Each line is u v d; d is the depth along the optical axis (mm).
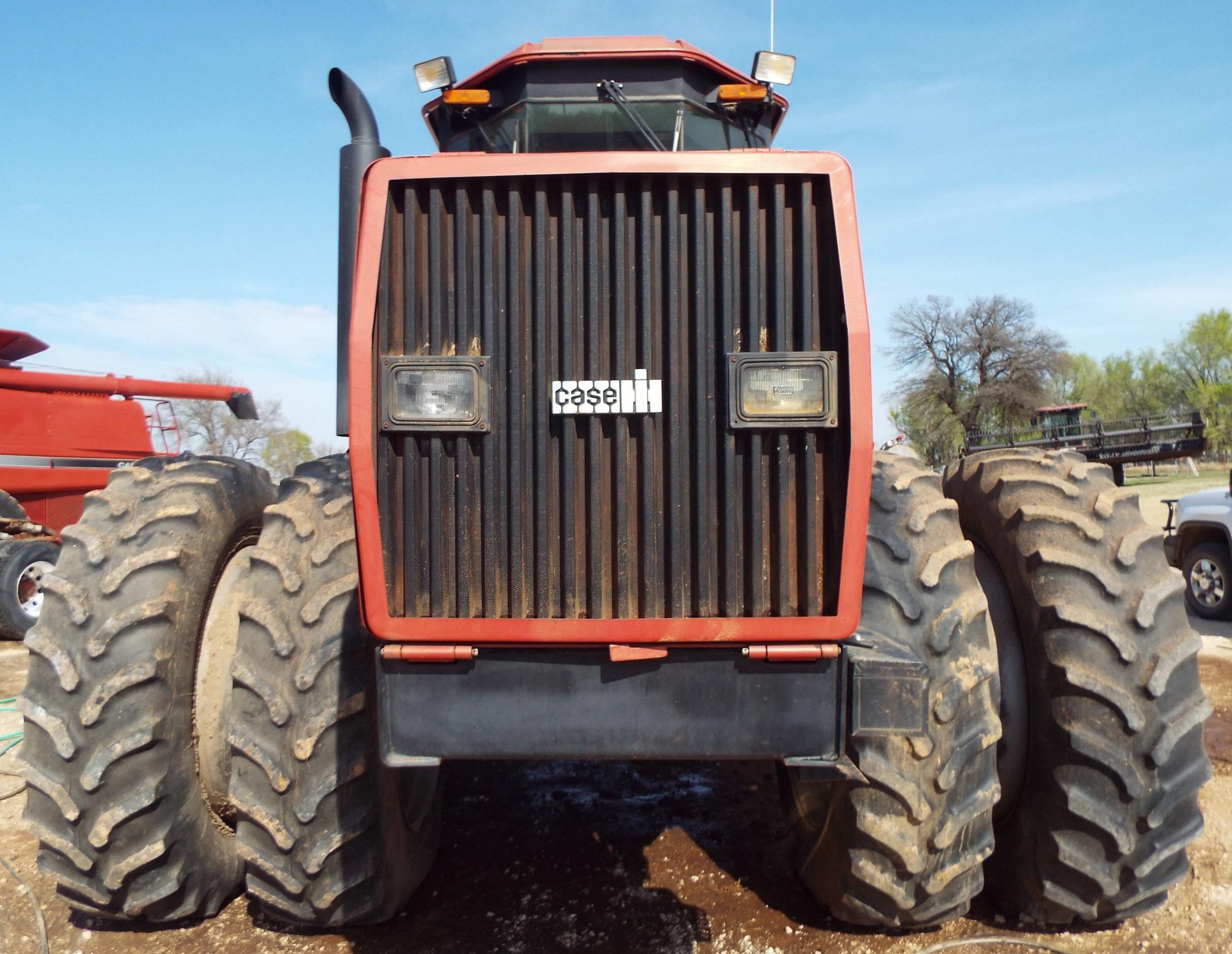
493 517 2135
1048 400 43031
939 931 2738
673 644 2090
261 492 3238
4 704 5711
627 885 3057
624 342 2105
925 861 2344
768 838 3438
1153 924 2785
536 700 2109
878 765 2293
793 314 2109
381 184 2109
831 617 2076
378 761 2479
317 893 2477
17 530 8586
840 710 2082
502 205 2127
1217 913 2840
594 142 3193
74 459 10180
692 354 2111
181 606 2664
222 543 2889
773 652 2061
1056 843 2529
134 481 2988
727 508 2104
